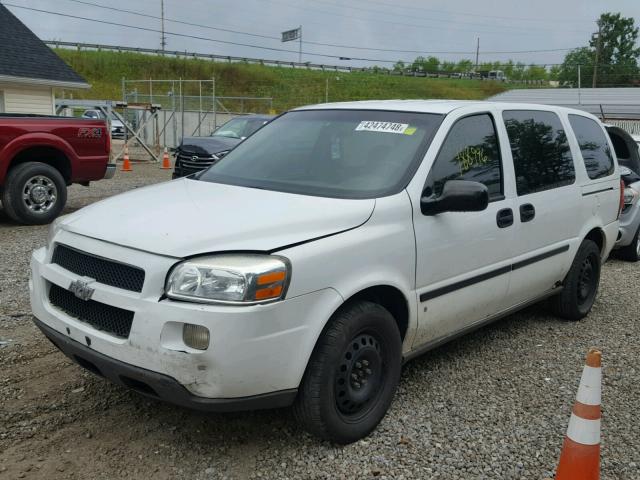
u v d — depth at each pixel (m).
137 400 4.02
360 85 57.62
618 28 70.50
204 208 3.56
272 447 3.53
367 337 3.60
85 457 3.38
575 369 4.79
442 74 75.31
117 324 3.20
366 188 3.85
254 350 3.02
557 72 77.50
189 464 3.36
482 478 3.33
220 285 2.99
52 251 3.65
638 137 9.71
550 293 5.48
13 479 3.16
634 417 4.08
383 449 3.55
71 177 10.02
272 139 4.70
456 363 4.82
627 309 6.43
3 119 9.17
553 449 3.63
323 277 3.26
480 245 4.30
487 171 4.50
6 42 20.02
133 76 51.00
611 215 6.13
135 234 3.27
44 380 4.27
